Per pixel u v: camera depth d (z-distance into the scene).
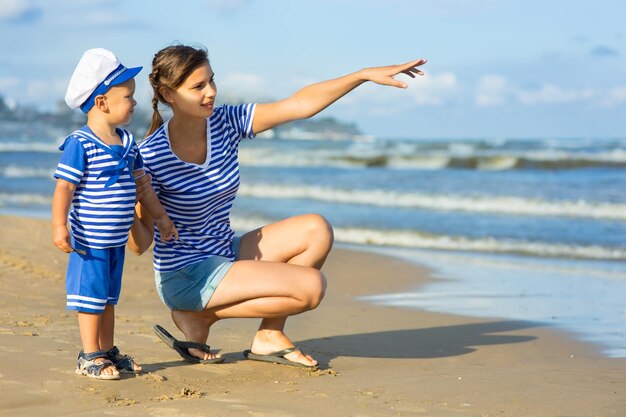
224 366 4.54
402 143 41.91
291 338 5.72
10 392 3.73
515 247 12.32
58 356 4.51
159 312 6.59
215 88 4.39
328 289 8.56
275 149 36.00
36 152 38.28
